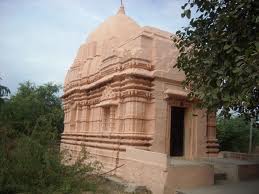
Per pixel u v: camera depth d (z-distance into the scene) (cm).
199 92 805
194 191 1039
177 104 1473
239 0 724
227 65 750
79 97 1980
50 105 3378
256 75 640
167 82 1448
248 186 1167
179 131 1512
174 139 1486
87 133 1794
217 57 793
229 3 789
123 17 1994
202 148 1546
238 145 2625
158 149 1362
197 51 898
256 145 2653
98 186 1079
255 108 890
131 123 1357
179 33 929
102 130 1595
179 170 1075
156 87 1409
